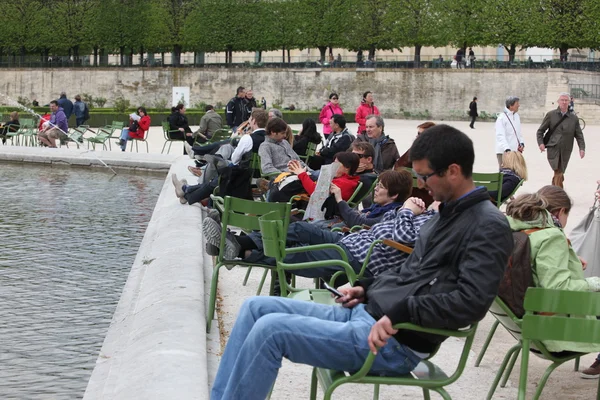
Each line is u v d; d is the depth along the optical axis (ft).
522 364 20.08
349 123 259.39
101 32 338.34
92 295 41.91
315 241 31.30
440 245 19.88
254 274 43.29
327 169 38.75
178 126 125.39
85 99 335.26
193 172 65.16
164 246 46.03
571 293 19.27
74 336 35.14
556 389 26.78
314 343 19.61
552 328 19.34
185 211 57.57
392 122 266.77
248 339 19.75
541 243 23.31
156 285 36.86
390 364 19.84
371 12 301.84
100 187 88.84
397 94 305.12
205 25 323.78
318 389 26.43
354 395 26.12
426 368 20.51
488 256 19.01
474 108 232.73
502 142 71.51
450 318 18.99
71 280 45.14
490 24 283.18
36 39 347.15
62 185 90.07
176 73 336.49
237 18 320.09
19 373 30.83
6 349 33.40
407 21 295.69
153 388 23.90
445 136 19.45
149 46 335.26
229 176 50.24
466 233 19.44
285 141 53.01
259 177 59.21
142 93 341.21
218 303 36.96
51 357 32.65
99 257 51.37
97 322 37.11
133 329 32.04
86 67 347.56
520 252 23.22
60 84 350.84
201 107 302.04
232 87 329.72
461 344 31.76
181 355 26.73
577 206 68.08
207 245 32.19
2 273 46.65
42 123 136.26
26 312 38.73
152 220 60.80
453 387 26.91
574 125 71.51
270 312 21.21
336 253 30.30
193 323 30.37
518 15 279.90
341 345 19.67
